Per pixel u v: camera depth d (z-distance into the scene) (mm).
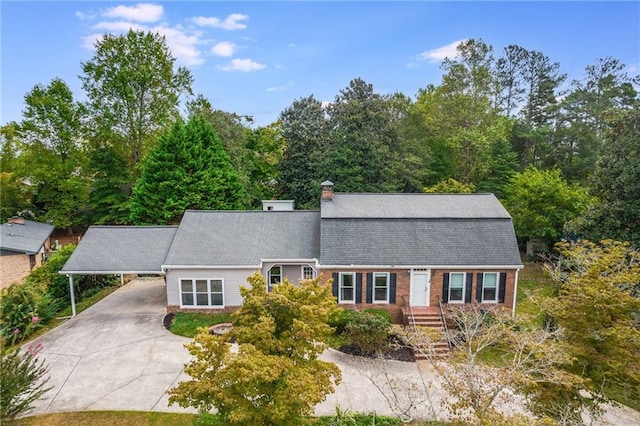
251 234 21047
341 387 13305
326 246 19141
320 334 8984
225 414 7934
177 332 17516
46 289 21203
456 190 30328
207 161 30734
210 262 19281
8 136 42031
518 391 9336
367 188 33719
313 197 35969
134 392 12828
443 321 17734
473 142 34656
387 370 14484
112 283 25375
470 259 18672
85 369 14344
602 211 20047
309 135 39250
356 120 34250
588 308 9961
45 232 36000
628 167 18859
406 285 18797
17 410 9586
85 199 37844
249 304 8750
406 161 35312
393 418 11445
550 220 26438
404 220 20062
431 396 12305
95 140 37656
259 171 39594
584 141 35312
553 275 14156
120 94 34812
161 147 29969
